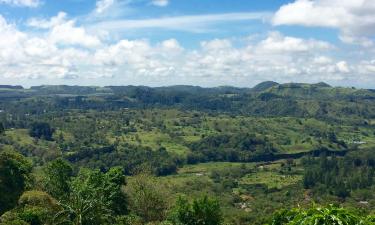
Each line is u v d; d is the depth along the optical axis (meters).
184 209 50.16
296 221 9.79
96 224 42.19
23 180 54.50
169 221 52.12
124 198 58.06
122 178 58.72
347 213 9.42
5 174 52.09
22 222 37.91
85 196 42.91
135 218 55.09
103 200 47.19
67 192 55.88
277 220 11.84
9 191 50.38
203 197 51.00
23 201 45.03
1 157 54.03
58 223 40.28
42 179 58.84
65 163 59.81
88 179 47.88
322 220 9.36
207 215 50.16
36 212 40.78
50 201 45.78
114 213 52.25
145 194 60.47
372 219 9.53
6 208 47.53
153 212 60.12
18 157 57.81
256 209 114.31
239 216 96.31
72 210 40.25
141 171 65.75
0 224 36.81
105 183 54.75
